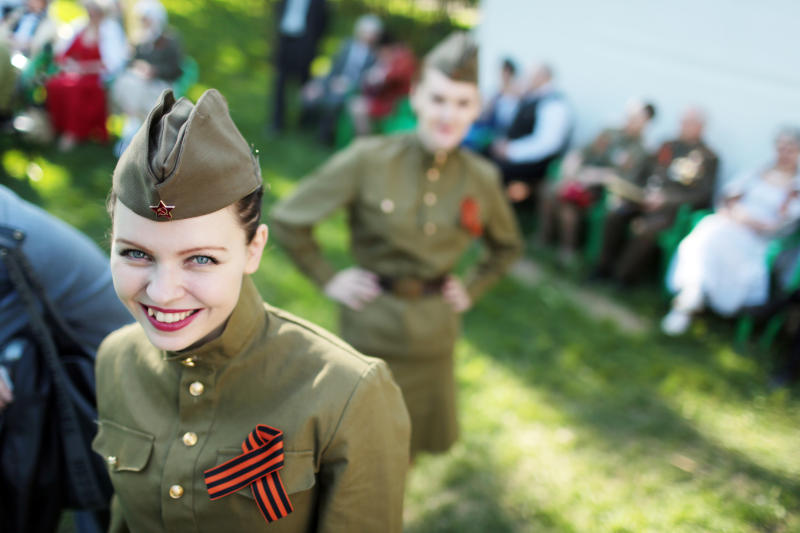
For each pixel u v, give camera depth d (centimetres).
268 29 1022
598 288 464
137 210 88
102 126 535
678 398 338
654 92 521
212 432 110
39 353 146
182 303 94
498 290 444
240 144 94
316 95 698
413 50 1145
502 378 345
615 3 543
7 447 141
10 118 221
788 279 379
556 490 270
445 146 213
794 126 409
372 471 110
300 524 110
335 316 384
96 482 151
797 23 425
